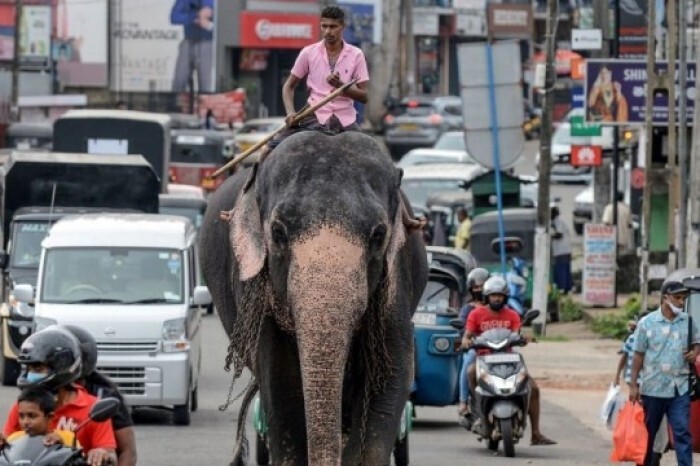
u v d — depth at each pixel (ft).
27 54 456.45
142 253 141.08
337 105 72.84
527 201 282.77
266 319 67.15
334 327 60.08
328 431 59.31
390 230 64.13
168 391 132.16
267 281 64.85
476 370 117.60
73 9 479.00
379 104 488.44
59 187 188.85
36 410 55.77
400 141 445.78
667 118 204.74
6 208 188.44
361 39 494.18
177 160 350.84
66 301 137.69
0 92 447.01
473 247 226.99
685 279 115.34
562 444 123.65
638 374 101.81
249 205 66.54
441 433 130.72
